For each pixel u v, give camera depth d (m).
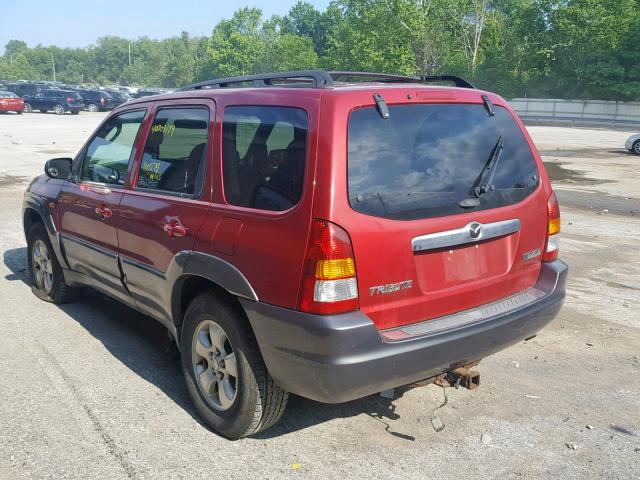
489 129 3.76
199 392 3.83
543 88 57.09
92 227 4.88
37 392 4.22
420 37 55.50
